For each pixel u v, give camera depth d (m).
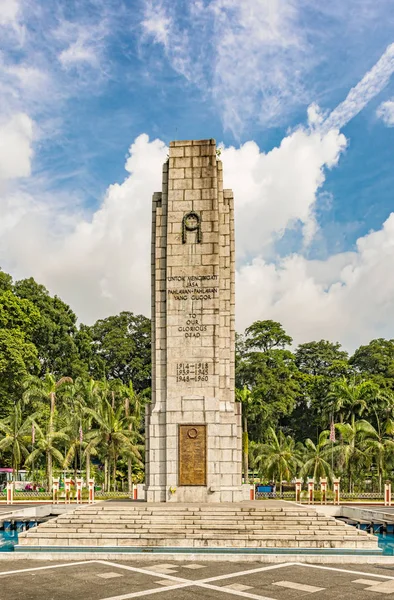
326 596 16.09
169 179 33.03
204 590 16.77
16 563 20.84
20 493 51.28
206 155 33.16
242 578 18.31
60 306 83.56
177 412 30.78
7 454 62.66
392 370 80.62
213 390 30.86
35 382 60.69
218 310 31.61
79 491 42.38
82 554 21.64
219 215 33.22
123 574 18.91
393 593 16.44
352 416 57.03
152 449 30.83
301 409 84.81
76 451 57.31
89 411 55.47
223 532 24.25
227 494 30.02
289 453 55.16
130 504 28.44
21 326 66.06
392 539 29.47
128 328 101.19
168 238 32.44
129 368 98.06
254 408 73.00
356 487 54.47
